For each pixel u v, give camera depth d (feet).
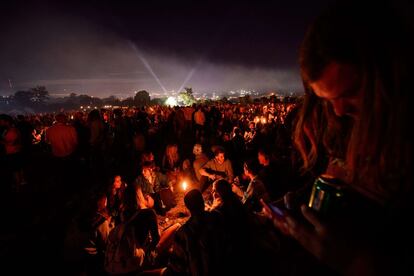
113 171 29.04
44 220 18.61
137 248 10.84
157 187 19.74
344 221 1.86
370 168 1.92
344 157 2.58
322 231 1.89
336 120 2.62
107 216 13.01
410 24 1.77
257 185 12.68
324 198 1.98
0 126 24.27
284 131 15.17
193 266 7.94
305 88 2.98
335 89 1.90
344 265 1.77
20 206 20.88
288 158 13.17
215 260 7.85
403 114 1.67
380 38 1.70
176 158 25.66
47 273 13.11
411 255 1.64
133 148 34.35
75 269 12.55
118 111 41.16
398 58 1.67
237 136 29.96
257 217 8.61
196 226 8.08
